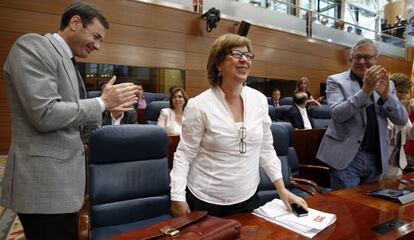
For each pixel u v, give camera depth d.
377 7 11.29
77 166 1.27
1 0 4.19
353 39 9.21
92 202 1.64
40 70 1.15
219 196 1.25
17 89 1.13
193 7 6.05
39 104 1.12
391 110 1.82
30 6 4.39
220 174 1.24
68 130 1.25
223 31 6.42
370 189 1.67
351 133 1.88
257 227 1.16
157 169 1.85
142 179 1.79
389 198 1.47
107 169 1.71
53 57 1.21
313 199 1.49
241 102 1.30
